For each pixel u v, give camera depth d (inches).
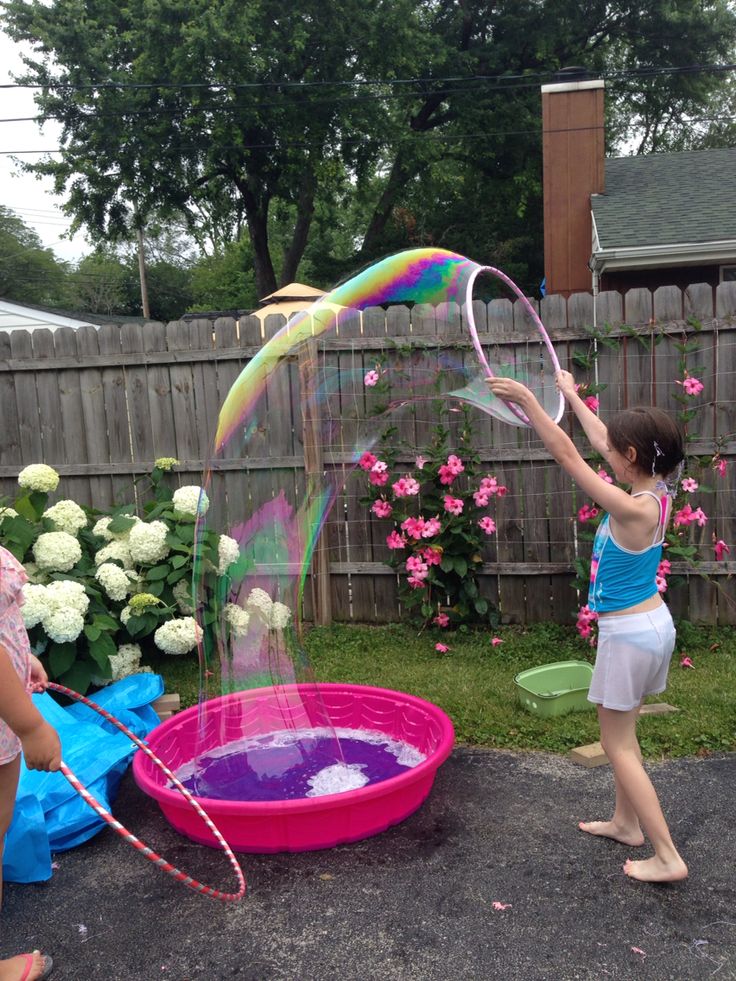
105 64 553.0
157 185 619.2
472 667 138.9
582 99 343.0
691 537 150.3
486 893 72.9
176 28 541.0
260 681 97.7
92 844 85.0
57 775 86.3
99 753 93.5
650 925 67.6
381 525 164.2
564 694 114.8
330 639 157.5
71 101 573.6
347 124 584.7
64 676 117.7
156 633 130.7
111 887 76.8
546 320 149.2
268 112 580.1
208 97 568.7
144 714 114.3
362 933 67.9
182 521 143.2
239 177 645.3
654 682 74.1
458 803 90.7
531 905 70.9
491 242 742.5
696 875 74.7
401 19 576.7
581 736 106.8
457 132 674.2
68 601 115.6
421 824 86.0
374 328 140.3
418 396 137.9
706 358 145.8
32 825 76.4
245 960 65.5
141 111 565.3
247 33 530.9
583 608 143.8
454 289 88.0
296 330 96.8
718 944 64.8
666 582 144.9
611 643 73.0
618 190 349.4
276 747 96.2
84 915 72.5
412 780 80.7
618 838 80.9
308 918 70.4
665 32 658.8
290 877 76.7
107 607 136.9
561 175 349.1
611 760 74.9
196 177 633.0
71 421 172.4
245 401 97.5
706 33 652.7
